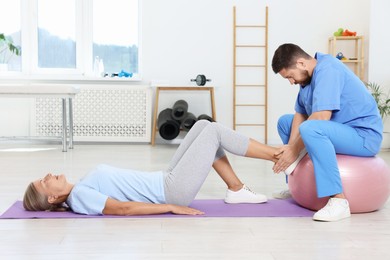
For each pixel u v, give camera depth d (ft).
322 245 6.88
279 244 6.91
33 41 22.34
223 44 22.44
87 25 22.41
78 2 22.35
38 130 22.07
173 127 20.63
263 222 8.18
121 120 22.09
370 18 20.86
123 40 22.80
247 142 8.78
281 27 22.49
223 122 22.61
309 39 22.56
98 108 22.06
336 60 8.85
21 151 19.02
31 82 22.08
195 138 9.18
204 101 22.56
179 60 22.43
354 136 8.57
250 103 22.59
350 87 8.70
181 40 22.40
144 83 22.47
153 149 20.13
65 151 19.08
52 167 14.75
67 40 22.62
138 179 8.65
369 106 8.76
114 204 8.41
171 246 6.79
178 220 8.25
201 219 8.34
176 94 22.47
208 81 21.43
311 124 8.30
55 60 22.65
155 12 22.27
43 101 22.00
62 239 7.11
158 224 7.97
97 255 6.39
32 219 8.30
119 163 15.83
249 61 22.49
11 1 22.39
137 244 6.88
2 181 12.30
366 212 8.91
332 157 8.29
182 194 8.56
